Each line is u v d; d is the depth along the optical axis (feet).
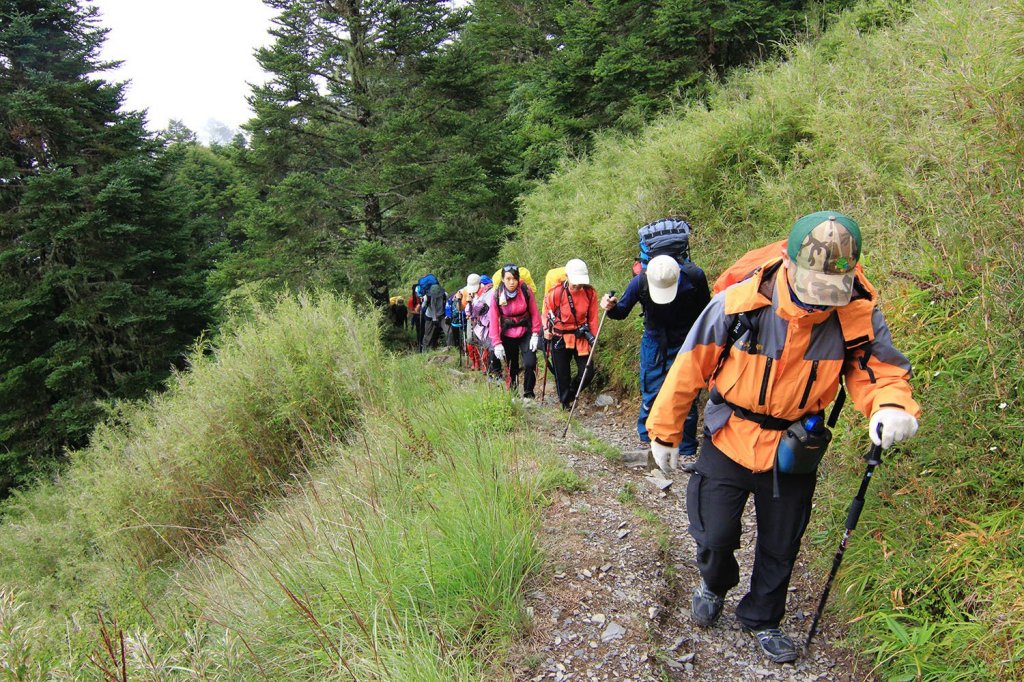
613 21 42.93
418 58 44.78
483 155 45.55
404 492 12.66
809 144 19.42
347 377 20.35
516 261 38.50
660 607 9.27
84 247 46.32
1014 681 6.68
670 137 24.64
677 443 8.17
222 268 45.34
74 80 51.90
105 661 8.73
